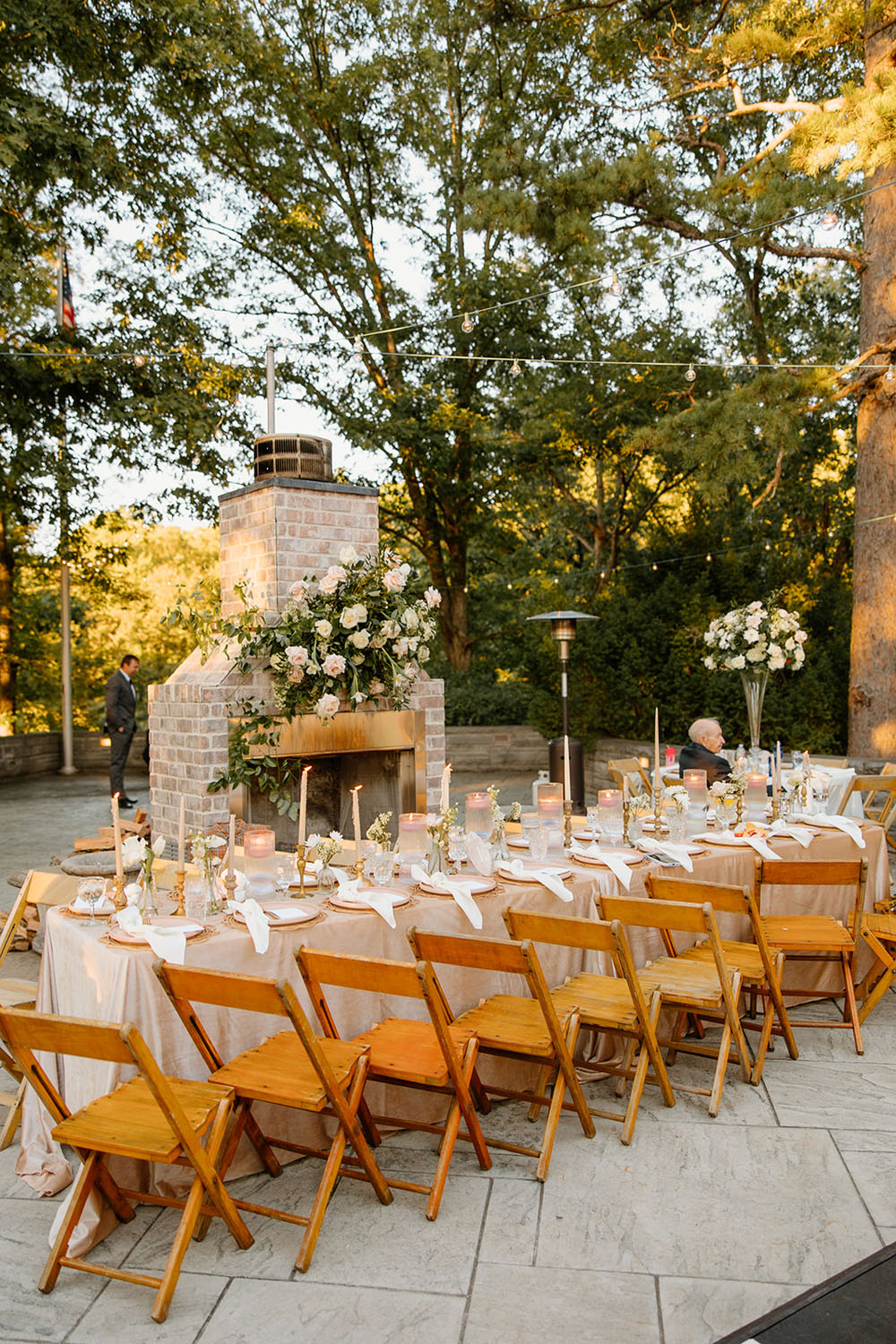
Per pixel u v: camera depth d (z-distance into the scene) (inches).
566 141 472.7
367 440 601.9
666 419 392.8
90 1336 96.0
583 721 508.7
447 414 611.2
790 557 559.5
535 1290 101.0
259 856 142.8
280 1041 125.2
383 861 150.1
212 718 220.5
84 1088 121.8
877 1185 120.2
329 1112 114.9
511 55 613.3
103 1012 119.6
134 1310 100.1
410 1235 111.8
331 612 231.1
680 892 150.9
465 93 650.2
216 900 137.1
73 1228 106.7
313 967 117.6
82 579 723.4
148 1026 117.6
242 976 105.3
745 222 388.5
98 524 594.6
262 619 225.8
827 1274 102.3
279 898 146.9
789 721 455.5
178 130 578.6
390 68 625.9
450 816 157.6
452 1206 117.8
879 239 393.1
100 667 1127.0
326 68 630.5
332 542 243.4
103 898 137.1
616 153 561.9
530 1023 131.6
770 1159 127.6
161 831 239.1
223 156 608.1
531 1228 112.7
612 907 140.7
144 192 533.6
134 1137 103.2
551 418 617.3
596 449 619.8
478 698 625.9
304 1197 121.0
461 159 644.7
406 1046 125.0
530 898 149.5
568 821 180.2
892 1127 135.9
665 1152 130.0
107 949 120.2
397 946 139.0
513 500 724.0
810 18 372.5
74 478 544.4
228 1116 113.7
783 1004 169.5
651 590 572.7
